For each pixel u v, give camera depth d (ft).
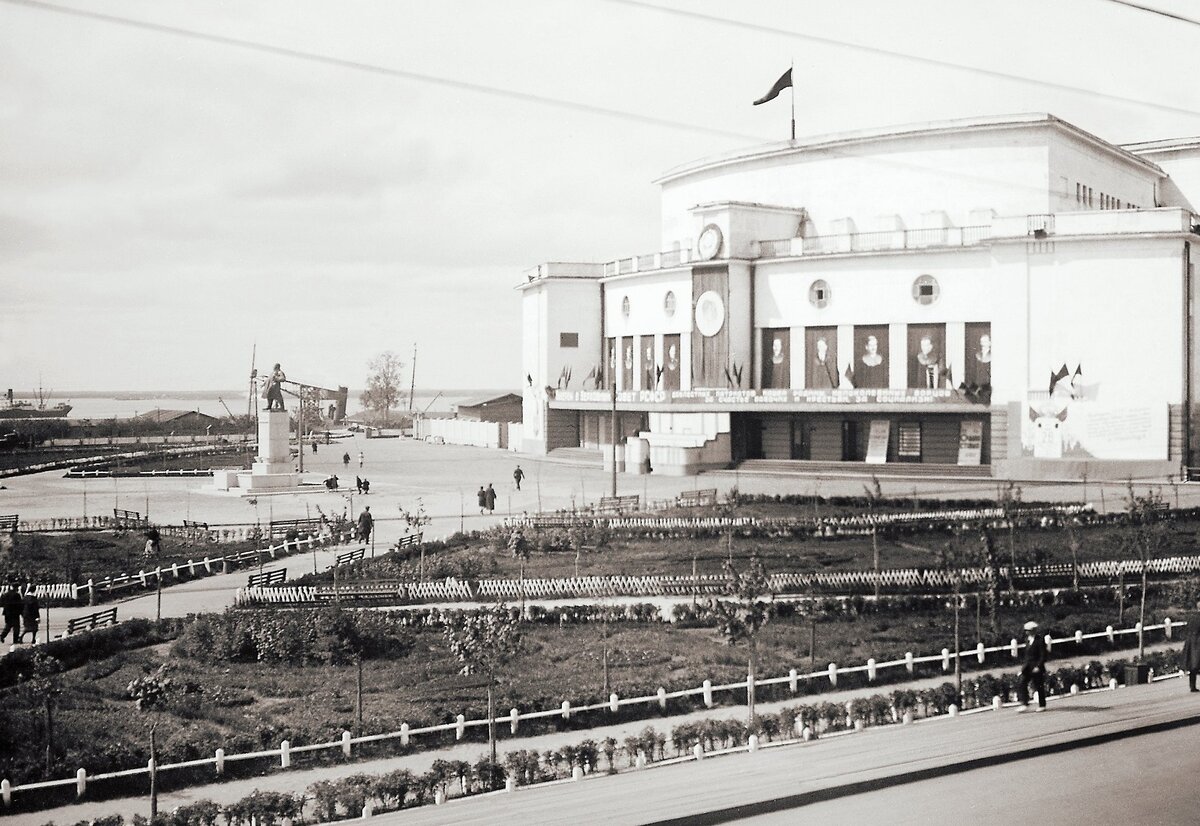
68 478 335.06
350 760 89.66
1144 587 130.41
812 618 115.03
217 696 104.37
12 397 524.52
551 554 174.09
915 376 263.90
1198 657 92.73
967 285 257.55
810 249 280.72
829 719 92.63
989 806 62.64
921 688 106.83
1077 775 68.44
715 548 172.96
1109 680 102.63
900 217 277.23
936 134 272.10
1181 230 226.38
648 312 322.75
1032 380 239.30
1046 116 258.37
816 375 278.67
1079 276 234.58
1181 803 62.18
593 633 127.65
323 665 116.26
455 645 90.22
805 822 61.26
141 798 81.66
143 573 161.68
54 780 82.48
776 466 277.03
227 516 230.27
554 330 351.05
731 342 287.89
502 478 302.04
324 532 201.26
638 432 327.88
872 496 205.05
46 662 108.27
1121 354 231.71
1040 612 136.87
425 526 203.00
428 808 73.61
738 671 110.63
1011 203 264.31
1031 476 239.30
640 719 100.17
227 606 142.82
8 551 183.73
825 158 290.97
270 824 74.13
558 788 76.69
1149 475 229.25
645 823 61.52
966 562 148.66
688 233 326.44
